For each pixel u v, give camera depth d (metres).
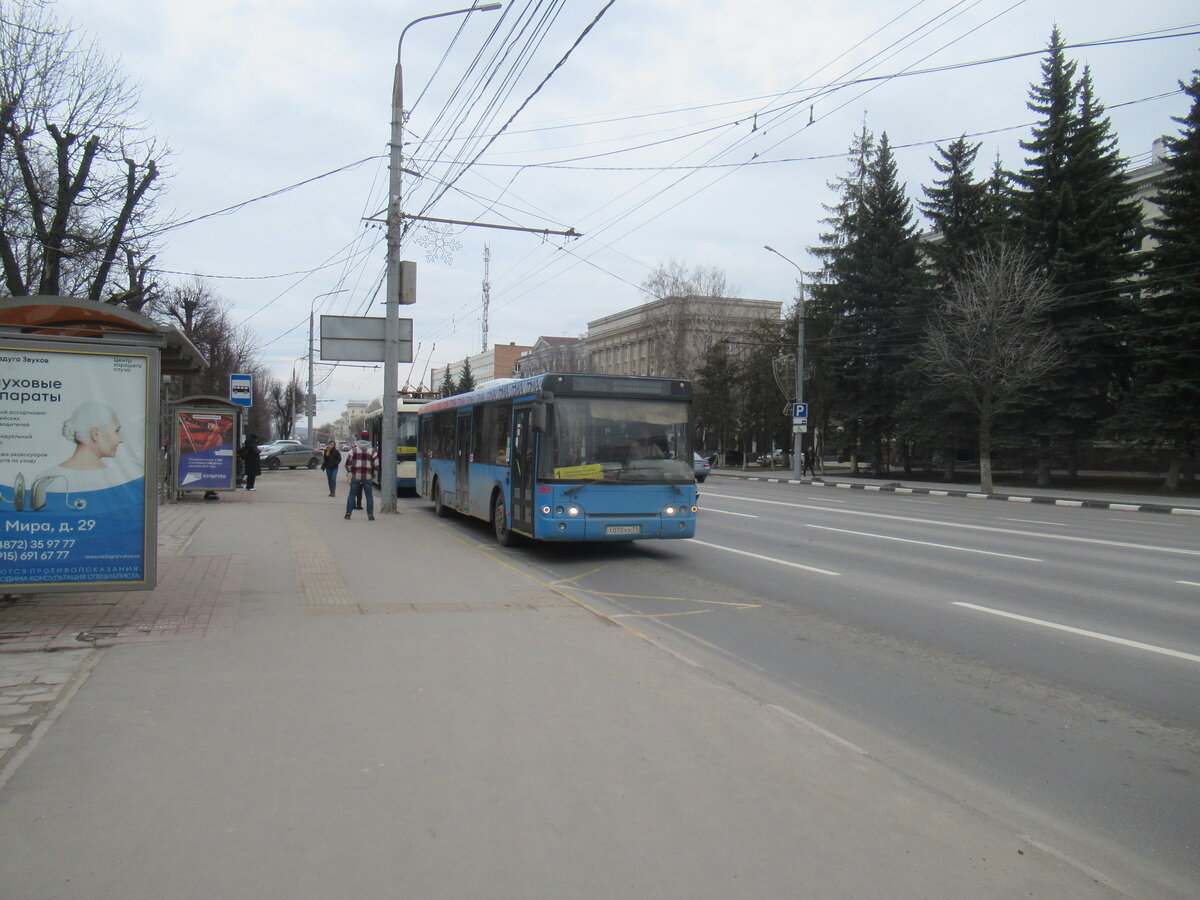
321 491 26.41
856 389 44.31
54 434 6.96
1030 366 29.78
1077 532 16.94
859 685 6.19
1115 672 6.56
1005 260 32.00
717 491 29.98
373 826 3.54
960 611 8.83
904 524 17.98
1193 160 30.97
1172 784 4.46
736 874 3.23
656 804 3.84
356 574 10.12
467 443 16.36
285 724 4.77
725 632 7.87
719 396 53.16
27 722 4.72
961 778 4.52
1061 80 35.03
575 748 4.50
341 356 18.42
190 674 5.73
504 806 3.77
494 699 5.32
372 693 5.39
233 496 23.56
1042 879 3.29
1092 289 34.06
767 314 64.06
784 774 4.23
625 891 3.08
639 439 12.28
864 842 3.54
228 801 3.75
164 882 3.06
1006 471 43.81
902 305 42.06
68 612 7.61
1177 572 11.51
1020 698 5.91
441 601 8.51
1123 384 34.69
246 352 63.94
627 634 7.14
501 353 112.75
